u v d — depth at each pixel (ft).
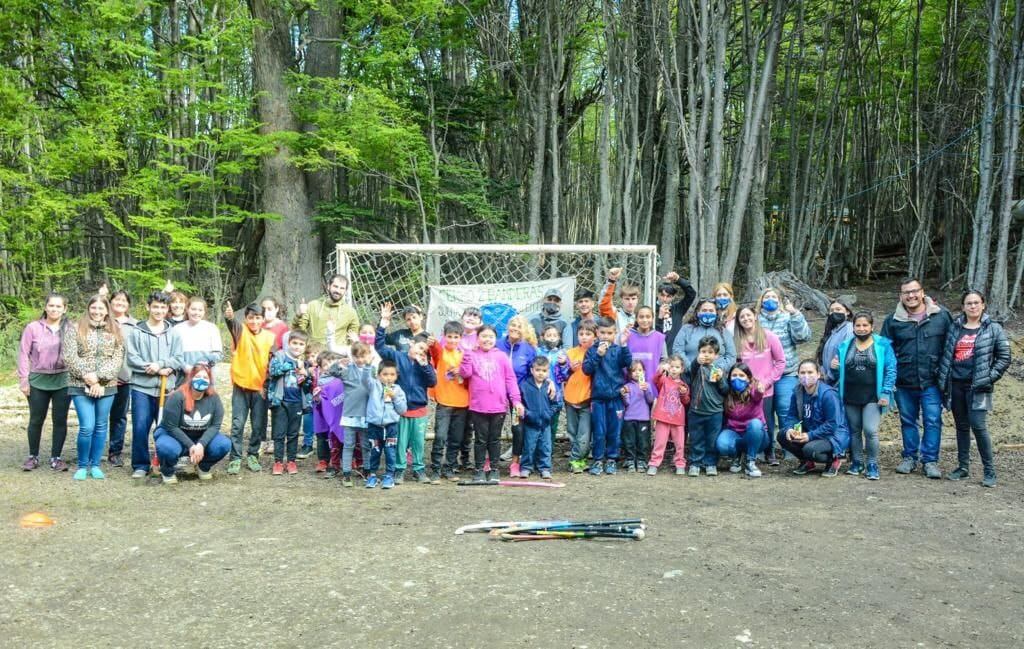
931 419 24.02
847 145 69.87
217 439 21.99
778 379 25.66
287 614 12.74
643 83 65.31
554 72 56.90
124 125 50.49
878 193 65.16
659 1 51.47
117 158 49.65
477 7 58.44
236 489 21.39
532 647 11.57
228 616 12.66
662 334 25.66
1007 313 43.73
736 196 46.26
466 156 64.08
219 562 15.24
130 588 13.87
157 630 12.14
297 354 23.17
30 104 48.29
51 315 22.81
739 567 15.25
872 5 62.80
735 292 64.64
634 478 23.79
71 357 21.76
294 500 20.29
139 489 21.13
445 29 58.65
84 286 62.03
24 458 24.93
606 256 41.16
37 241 49.93
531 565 15.16
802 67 68.08
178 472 23.08
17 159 49.34
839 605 13.42
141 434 22.36
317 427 23.26
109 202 53.72
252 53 56.34
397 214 62.13
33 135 47.96
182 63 54.60
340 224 55.01
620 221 60.13
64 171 48.14
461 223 61.93
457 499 20.62
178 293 23.99
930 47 62.85
